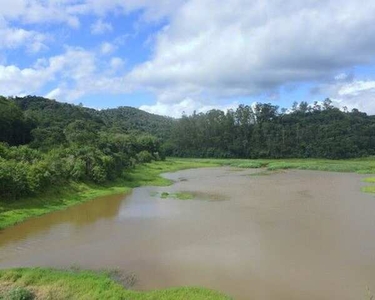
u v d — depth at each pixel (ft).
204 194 208.44
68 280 86.12
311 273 91.97
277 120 617.21
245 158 536.01
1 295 78.54
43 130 306.55
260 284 86.69
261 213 155.12
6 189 160.76
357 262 98.32
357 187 227.81
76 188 206.90
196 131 581.12
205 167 405.80
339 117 636.07
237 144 549.54
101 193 210.18
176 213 158.81
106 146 300.40
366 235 121.29
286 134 552.00
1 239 123.95
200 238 121.70
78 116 497.46
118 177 258.98
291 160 474.49
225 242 116.98
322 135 539.29
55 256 107.14
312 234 123.34
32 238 124.77
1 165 165.37
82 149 244.42
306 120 625.82
